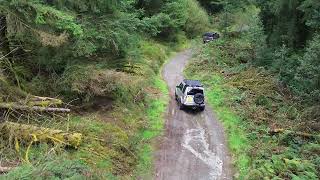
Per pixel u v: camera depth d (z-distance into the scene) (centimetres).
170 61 3803
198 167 1784
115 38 2144
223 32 4925
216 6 6175
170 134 2102
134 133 1959
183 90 2461
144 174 1670
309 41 2725
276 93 2686
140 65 2978
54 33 1788
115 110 2102
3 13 1698
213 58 3669
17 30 1709
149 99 2534
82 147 1616
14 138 1522
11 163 1390
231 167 1809
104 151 1655
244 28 4897
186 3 4991
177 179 1667
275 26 3519
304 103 2488
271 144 1997
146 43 3762
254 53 3672
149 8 4312
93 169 1441
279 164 1747
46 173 1209
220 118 2375
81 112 1961
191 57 4022
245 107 2480
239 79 3005
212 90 2867
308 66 2350
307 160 1803
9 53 1778
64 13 1775
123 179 1552
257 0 3688
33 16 1719
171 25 4366
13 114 1678
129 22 2294
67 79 1889
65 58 1928
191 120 2322
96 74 1939
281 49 3041
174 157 1855
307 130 2117
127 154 1756
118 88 2103
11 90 1748
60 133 1571
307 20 2788
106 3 2105
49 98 1767
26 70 1928
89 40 2011
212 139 2083
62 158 1377
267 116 2348
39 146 1507
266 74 3022
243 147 1978
